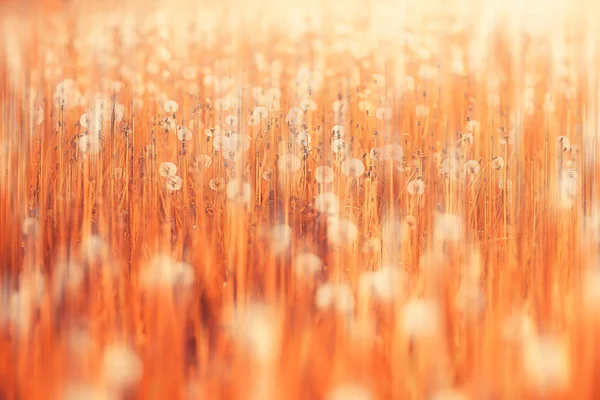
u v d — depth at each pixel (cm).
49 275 284
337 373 245
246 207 299
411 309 259
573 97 326
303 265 279
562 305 265
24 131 305
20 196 293
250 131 331
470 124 326
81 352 249
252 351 247
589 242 274
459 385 251
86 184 300
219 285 282
